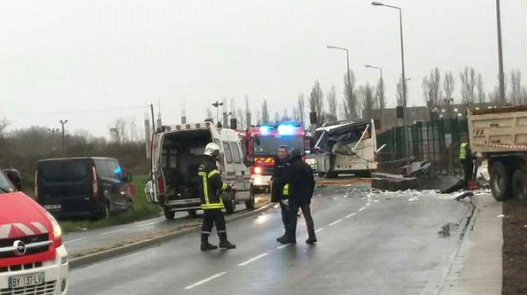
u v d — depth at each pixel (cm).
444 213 1948
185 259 1342
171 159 2336
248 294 967
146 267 1270
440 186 2869
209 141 2325
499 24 2773
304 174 1473
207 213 1449
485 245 1263
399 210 2133
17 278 701
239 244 1523
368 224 1789
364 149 4181
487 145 2086
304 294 951
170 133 2241
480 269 1031
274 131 3406
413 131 4278
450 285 932
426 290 930
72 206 2272
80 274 1228
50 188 2281
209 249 1450
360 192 3108
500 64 2775
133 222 2370
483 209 1912
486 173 2680
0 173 862
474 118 2134
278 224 1939
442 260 1175
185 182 2312
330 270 1132
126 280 1140
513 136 1981
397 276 1051
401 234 1550
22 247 710
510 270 1008
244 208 2528
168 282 1098
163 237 1670
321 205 2514
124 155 6525
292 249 1398
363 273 1090
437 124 3969
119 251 1479
